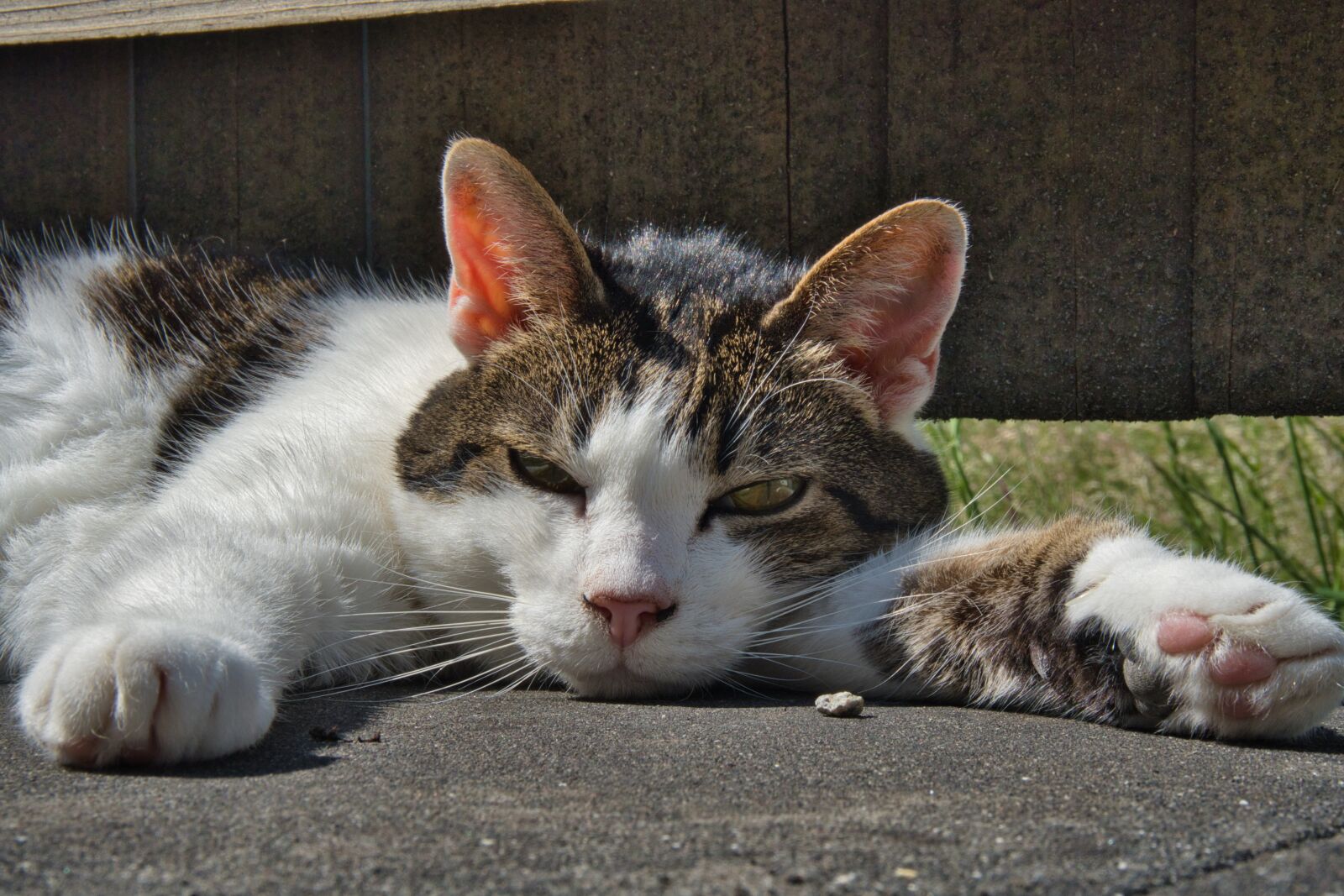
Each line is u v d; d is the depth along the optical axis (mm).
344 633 611
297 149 779
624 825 489
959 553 600
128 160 791
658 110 751
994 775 518
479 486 612
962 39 728
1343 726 572
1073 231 730
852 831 487
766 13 738
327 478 625
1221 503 802
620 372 607
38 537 650
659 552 592
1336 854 481
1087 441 855
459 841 481
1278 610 544
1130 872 474
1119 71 719
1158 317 728
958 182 735
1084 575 571
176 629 531
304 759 527
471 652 618
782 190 747
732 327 618
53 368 677
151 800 499
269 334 687
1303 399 720
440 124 767
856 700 570
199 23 765
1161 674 552
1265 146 712
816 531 614
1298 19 705
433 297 721
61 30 776
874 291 620
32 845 479
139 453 667
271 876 469
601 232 760
